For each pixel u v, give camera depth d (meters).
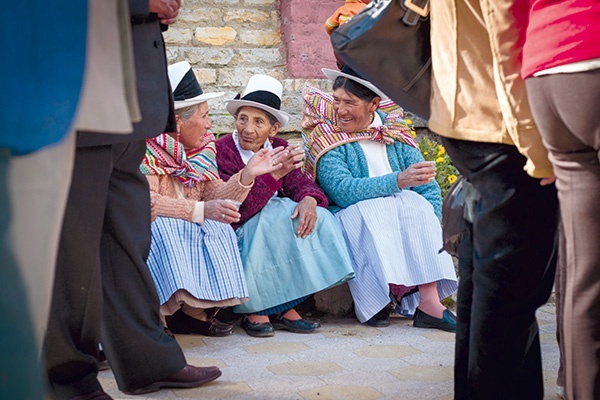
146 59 2.62
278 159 3.79
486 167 2.19
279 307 3.92
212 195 3.85
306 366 3.34
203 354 3.54
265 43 5.78
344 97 4.20
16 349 1.32
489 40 2.13
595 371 2.02
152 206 3.57
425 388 3.02
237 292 3.67
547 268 2.23
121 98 1.55
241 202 3.82
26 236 1.40
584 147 1.93
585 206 1.95
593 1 1.84
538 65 1.90
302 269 3.89
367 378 3.16
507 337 2.27
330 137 4.28
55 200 1.45
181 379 2.98
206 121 3.82
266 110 4.04
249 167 3.78
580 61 1.83
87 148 2.33
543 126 1.96
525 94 2.04
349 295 4.29
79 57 1.46
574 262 2.00
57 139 1.44
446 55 2.21
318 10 5.59
